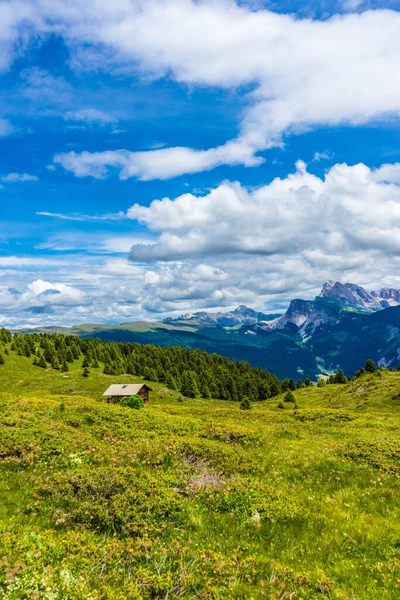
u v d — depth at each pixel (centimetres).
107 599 682
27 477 1379
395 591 793
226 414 4003
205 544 996
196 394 17738
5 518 981
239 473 1661
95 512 1073
